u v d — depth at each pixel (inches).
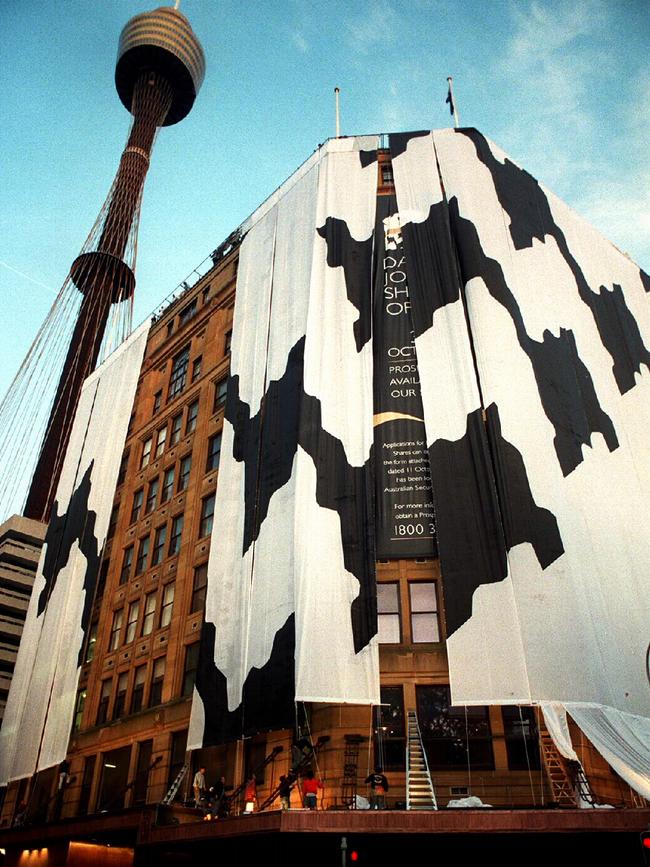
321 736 1000.9
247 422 1368.1
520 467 1072.2
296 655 979.3
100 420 1908.2
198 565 1470.2
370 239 1392.7
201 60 4867.1
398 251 1387.8
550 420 1178.0
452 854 858.1
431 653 1046.4
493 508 1037.8
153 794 1243.2
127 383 1902.1
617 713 915.4
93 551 1609.3
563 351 1301.7
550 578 980.6
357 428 1176.2
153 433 1910.7
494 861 852.0
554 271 1424.7
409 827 755.4
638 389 1433.3
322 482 1130.0
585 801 871.1
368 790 947.3
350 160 1525.6
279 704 992.2
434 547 1075.3
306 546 1072.2
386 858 859.4
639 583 1099.9
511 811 753.6
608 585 1061.1
